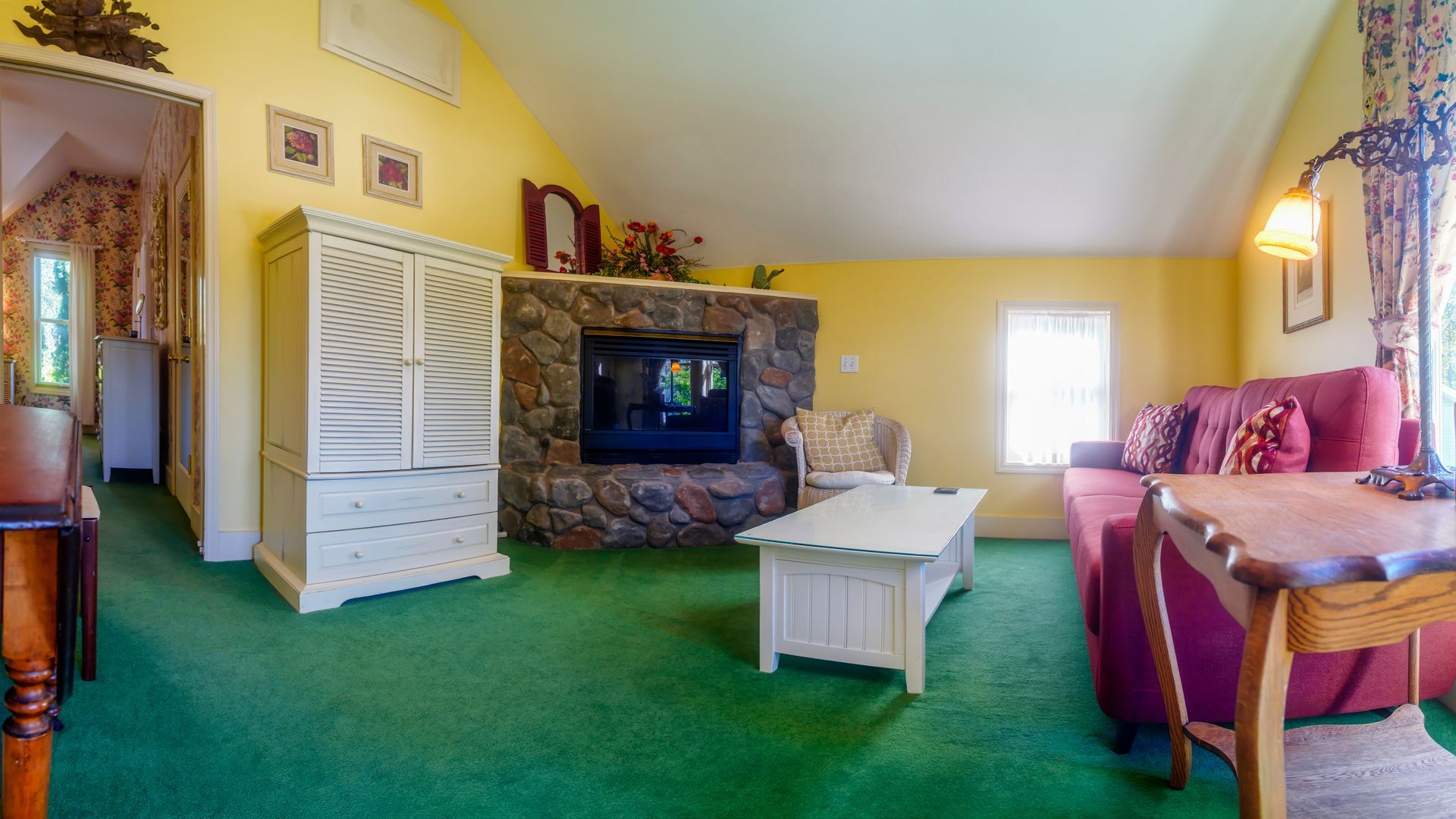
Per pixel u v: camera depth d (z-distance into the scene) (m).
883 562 2.03
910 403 4.55
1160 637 1.46
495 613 2.67
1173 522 1.14
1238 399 2.88
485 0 3.80
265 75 3.22
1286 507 0.99
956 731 1.77
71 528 0.77
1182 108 3.32
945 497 3.06
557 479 3.78
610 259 4.50
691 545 3.86
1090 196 3.88
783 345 4.46
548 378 3.99
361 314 2.78
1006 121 3.54
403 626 2.49
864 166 4.00
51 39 2.75
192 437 3.73
